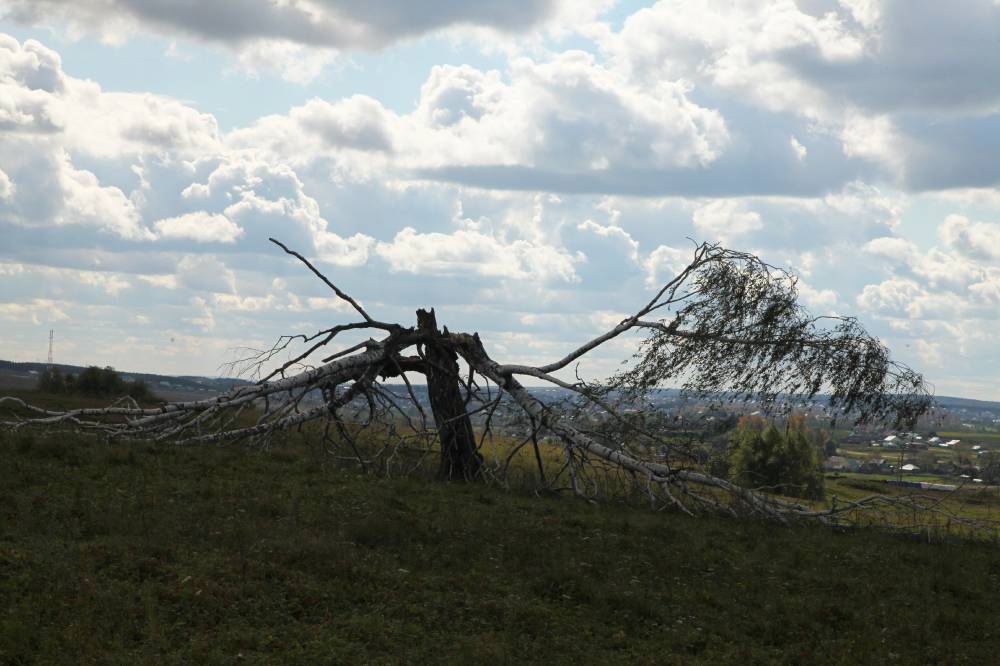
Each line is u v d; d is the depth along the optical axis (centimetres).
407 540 1540
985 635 1284
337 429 2839
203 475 1988
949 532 2197
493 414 2675
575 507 2169
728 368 2412
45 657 895
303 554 1334
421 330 2756
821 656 1131
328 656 972
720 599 1373
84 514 1455
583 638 1148
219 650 955
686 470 2427
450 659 1005
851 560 1764
